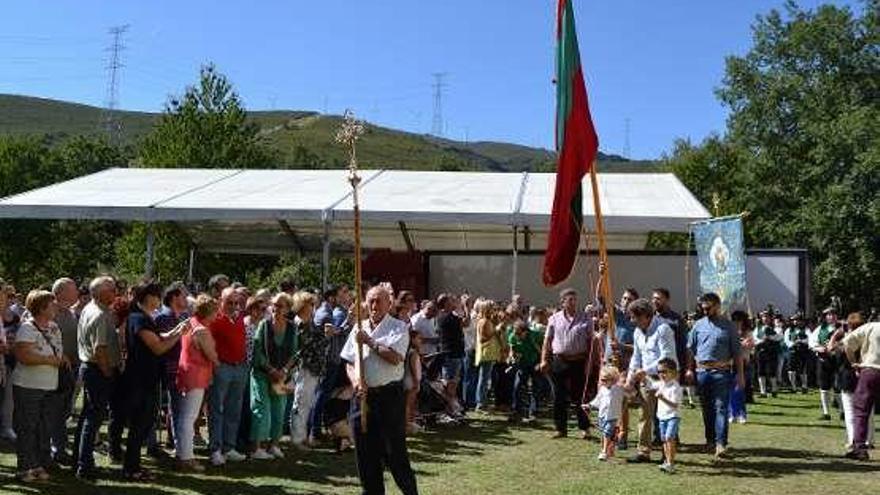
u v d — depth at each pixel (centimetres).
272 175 2373
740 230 1557
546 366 1266
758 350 1984
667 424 1012
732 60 4822
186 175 2361
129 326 902
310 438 1129
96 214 1906
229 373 993
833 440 1273
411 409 1280
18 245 5275
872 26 4609
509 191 2111
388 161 13688
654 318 1102
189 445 955
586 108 1006
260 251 2695
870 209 3875
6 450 1047
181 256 3375
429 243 2645
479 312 1548
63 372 953
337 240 2652
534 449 1158
